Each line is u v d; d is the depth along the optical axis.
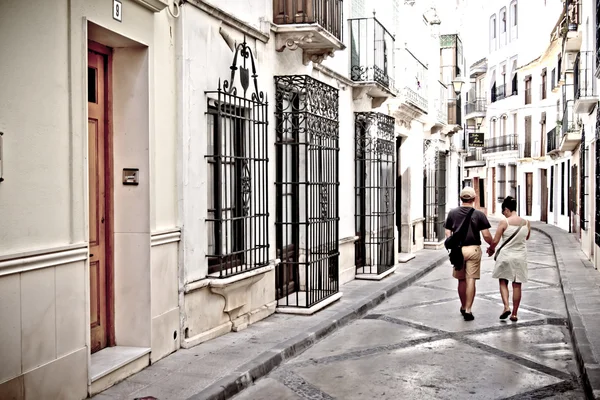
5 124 4.52
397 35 16.72
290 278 10.55
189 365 6.41
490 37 49.78
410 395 6.06
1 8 4.48
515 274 9.47
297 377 6.61
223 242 7.95
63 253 5.02
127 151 6.34
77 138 5.24
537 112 40.12
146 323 6.35
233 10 8.16
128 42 6.14
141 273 6.34
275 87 9.42
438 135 22.02
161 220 6.62
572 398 5.99
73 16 5.19
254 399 5.89
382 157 14.48
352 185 13.23
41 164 4.86
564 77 23.91
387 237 14.49
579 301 10.50
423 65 19.31
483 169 51.28
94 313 6.19
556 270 15.99
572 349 7.86
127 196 6.35
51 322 4.93
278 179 9.54
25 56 4.71
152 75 6.37
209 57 7.55
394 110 15.88
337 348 7.87
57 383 4.99
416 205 19.41
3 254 4.46
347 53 12.91
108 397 5.42
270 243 9.23
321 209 10.10
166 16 6.70
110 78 6.34
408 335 8.61
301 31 9.27
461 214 9.66
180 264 6.96
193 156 7.16
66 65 5.14
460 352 7.70
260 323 8.62
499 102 47.59
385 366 7.07
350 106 13.08
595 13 15.18
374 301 10.84
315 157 10.51
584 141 19.27
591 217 16.73
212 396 5.55
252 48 8.71
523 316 9.93
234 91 7.61
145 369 6.25
